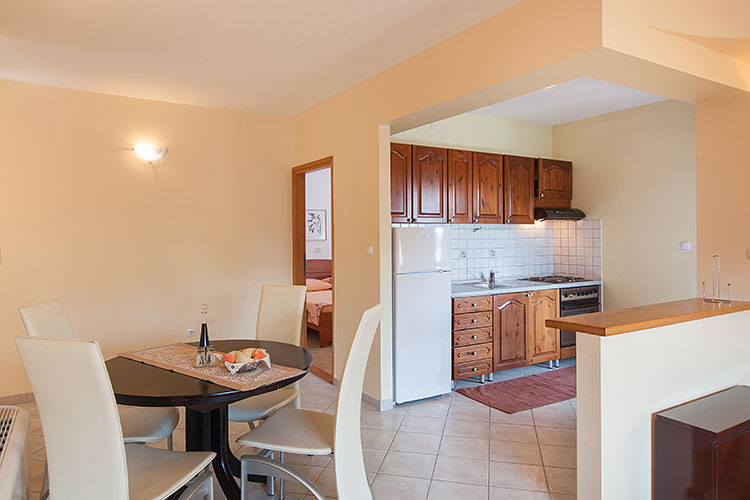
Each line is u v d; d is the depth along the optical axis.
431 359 3.83
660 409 2.31
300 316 3.09
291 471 2.11
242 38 2.90
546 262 5.61
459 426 3.30
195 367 2.28
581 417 2.16
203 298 4.44
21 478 1.63
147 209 4.17
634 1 2.19
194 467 1.85
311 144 4.54
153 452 1.96
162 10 2.54
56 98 3.79
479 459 2.80
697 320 2.48
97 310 3.96
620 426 2.14
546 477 2.58
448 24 2.71
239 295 4.62
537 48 2.35
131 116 4.09
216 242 4.50
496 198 4.68
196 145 4.39
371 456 2.84
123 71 3.46
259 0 2.44
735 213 2.83
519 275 5.38
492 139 5.09
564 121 5.30
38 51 3.07
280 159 4.84
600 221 5.03
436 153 4.25
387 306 3.63
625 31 2.15
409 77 3.24
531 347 4.56
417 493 2.43
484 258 5.09
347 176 3.99
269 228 4.78
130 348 4.10
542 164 5.01
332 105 4.16
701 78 2.51
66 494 1.62
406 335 3.71
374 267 3.67
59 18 2.62
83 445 1.57
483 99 2.89
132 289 4.11
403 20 2.66
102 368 1.50
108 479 1.57
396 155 4.00
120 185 4.05
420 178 4.14
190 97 4.12
